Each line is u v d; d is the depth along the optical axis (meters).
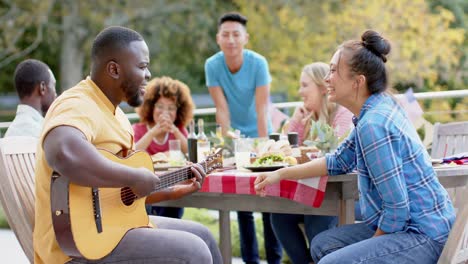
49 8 13.62
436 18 10.67
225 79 4.69
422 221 2.49
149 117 4.25
